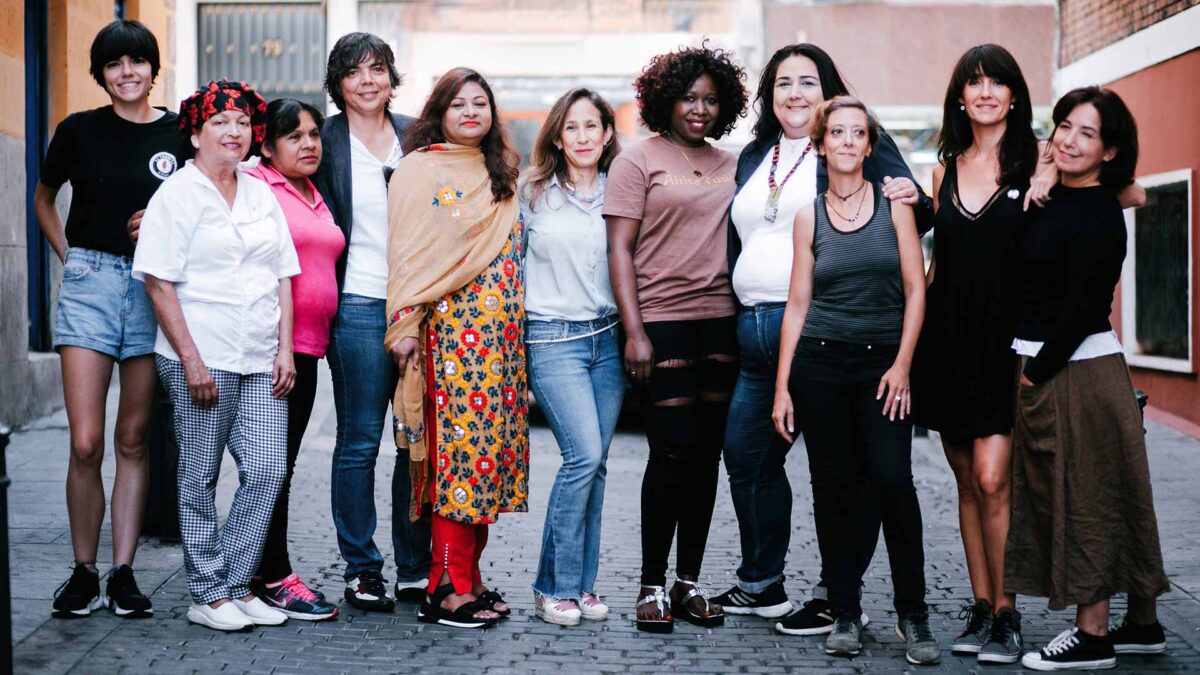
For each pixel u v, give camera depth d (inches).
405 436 183.5
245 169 187.9
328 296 189.0
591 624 190.1
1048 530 170.6
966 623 190.1
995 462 173.0
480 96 183.6
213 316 176.1
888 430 173.9
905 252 173.3
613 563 229.6
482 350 181.2
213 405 177.2
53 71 370.6
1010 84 171.5
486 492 181.9
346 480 193.9
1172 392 388.2
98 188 185.2
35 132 368.5
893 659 175.0
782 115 187.8
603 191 189.2
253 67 663.1
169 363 177.6
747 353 187.3
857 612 177.6
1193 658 174.1
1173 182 380.8
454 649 175.3
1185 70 373.1
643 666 170.1
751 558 194.9
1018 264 171.3
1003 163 171.8
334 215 192.7
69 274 185.9
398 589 199.5
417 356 182.7
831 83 189.0
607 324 189.5
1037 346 169.3
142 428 189.3
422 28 677.9
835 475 177.0
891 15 683.4
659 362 186.4
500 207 183.5
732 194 190.1
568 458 187.5
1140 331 415.8
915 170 685.9
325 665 166.6
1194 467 316.8
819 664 172.4
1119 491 168.2
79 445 183.3
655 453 188.4
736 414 190.7
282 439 182.9
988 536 175.5
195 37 659.4
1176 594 206.1
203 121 174.1
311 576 212.5
